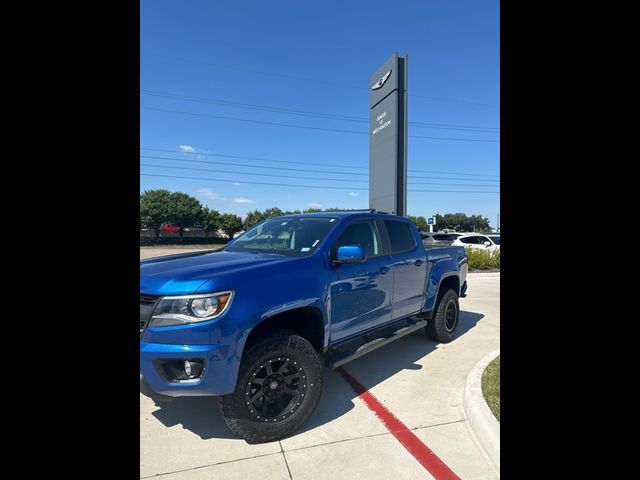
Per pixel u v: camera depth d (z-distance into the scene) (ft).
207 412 11.09
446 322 17.93
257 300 9.10
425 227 211.61
